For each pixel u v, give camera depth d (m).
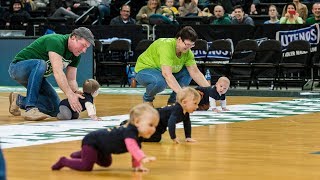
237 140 8.23
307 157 6.93
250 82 18.31
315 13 18.50
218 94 11.85
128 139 5.81
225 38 18.86
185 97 7.78
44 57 10.77
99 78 19.75
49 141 8.07
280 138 8.45
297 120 10.59
